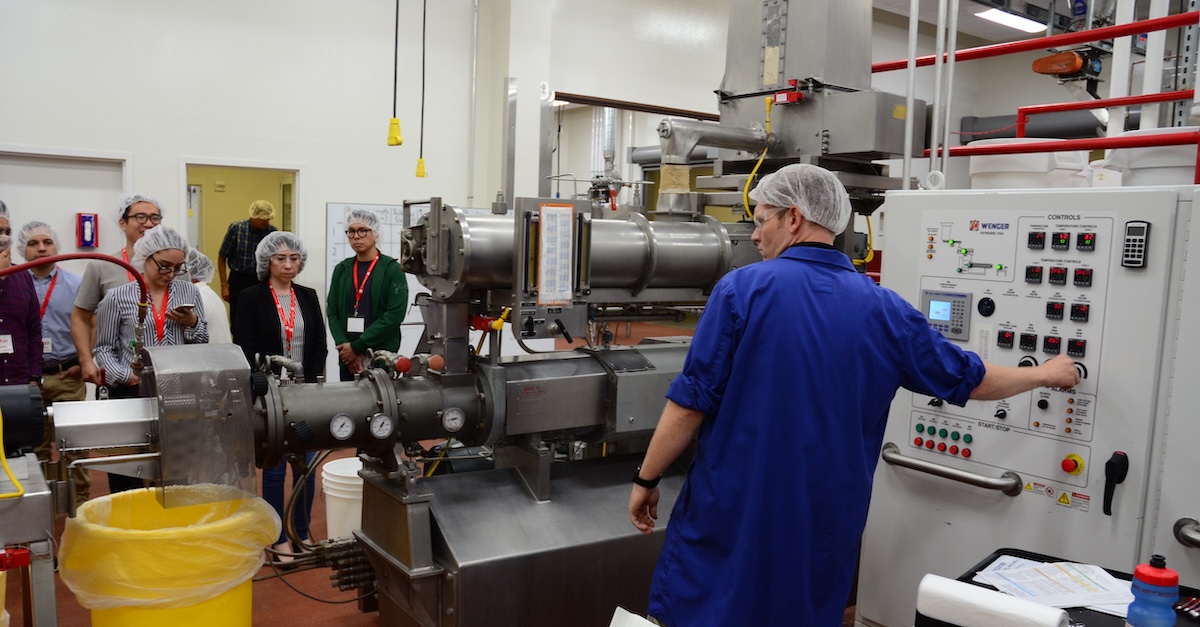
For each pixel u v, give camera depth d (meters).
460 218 2.14
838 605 1.75
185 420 1.76
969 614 1.24
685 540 1.75
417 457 2.29
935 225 2.11
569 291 2.22
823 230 1.77
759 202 1.83
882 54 7.82
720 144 2.69
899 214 2.18
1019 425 1.96
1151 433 1.76
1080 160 2.67
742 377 1.68
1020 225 1.94
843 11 2.64
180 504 1.77
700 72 6.92
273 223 5.43
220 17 4.80
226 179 5.38
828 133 2.61
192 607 1.85
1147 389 1.75
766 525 1.67
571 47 6.14
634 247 2.34
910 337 1.71
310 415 2.05
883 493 2.26
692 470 1.77
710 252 2.49
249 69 4.92
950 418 2.09
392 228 5.49
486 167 5.86
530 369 2.29
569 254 2.21
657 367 2.45
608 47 6.33
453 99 5.69
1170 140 1.95
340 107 5.26
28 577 1.71
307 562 2.43
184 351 1.85
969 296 2.04
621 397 2.34
